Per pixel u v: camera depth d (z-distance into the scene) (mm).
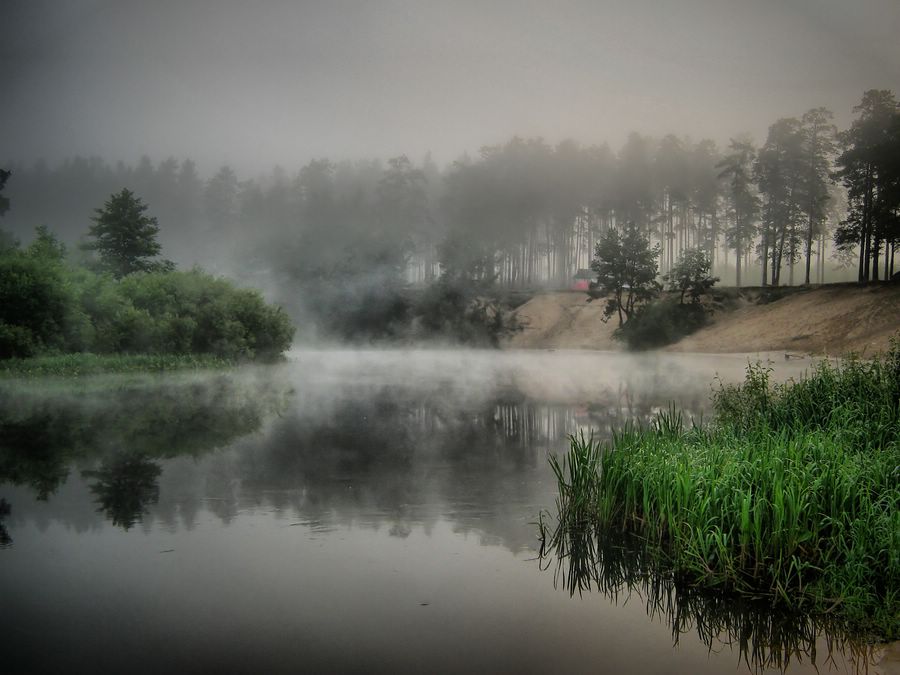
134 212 54406
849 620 6484
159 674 5398
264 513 10055
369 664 5613
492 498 10984
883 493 7883
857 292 57062
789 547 7078
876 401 11570
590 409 21906
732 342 58719
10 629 6203
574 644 6047
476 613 6688
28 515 9828
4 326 32812
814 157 71438
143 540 8797
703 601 7023
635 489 9016
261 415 20641
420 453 14836
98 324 38594
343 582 7441
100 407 21719
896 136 56312
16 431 17016
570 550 8523
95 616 6496
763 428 10820
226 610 6684
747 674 5543
